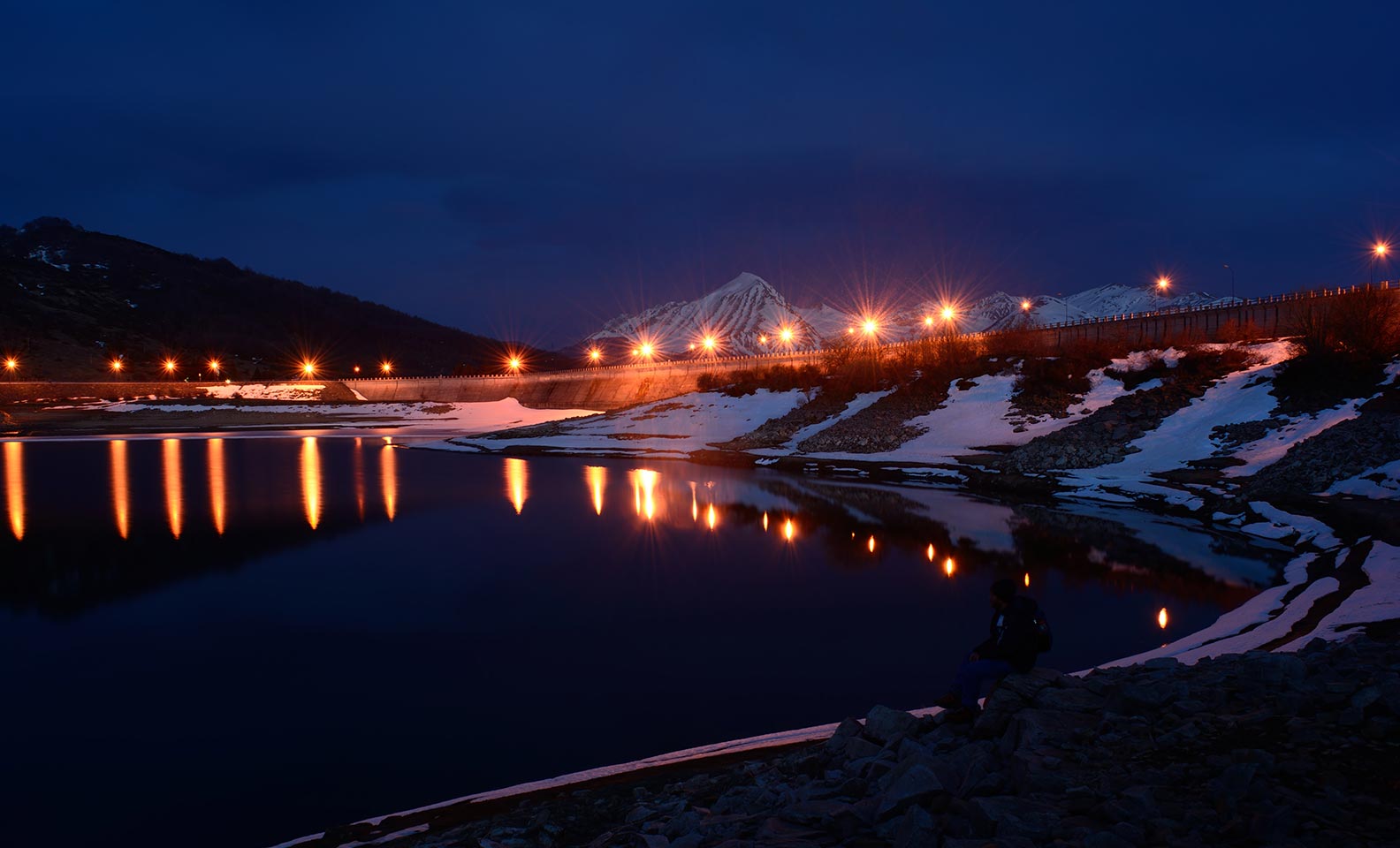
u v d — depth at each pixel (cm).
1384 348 4719
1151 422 5131
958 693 887
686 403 9256
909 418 6719
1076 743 750
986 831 609
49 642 2166
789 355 10962
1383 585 1966
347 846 1036
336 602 2531
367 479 5784
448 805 1171
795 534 3503
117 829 1241
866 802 714
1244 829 555
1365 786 605
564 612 2386
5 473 6206
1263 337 6312
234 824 1247
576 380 14912
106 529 3838
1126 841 557
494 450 8100
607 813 980
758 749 1296
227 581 2820
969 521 3700
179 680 1878
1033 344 7706
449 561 3103
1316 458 3731
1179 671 947
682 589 2622
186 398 14675
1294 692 801
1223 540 3156
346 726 1602
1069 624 2120
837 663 1897
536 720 1609
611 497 4738
